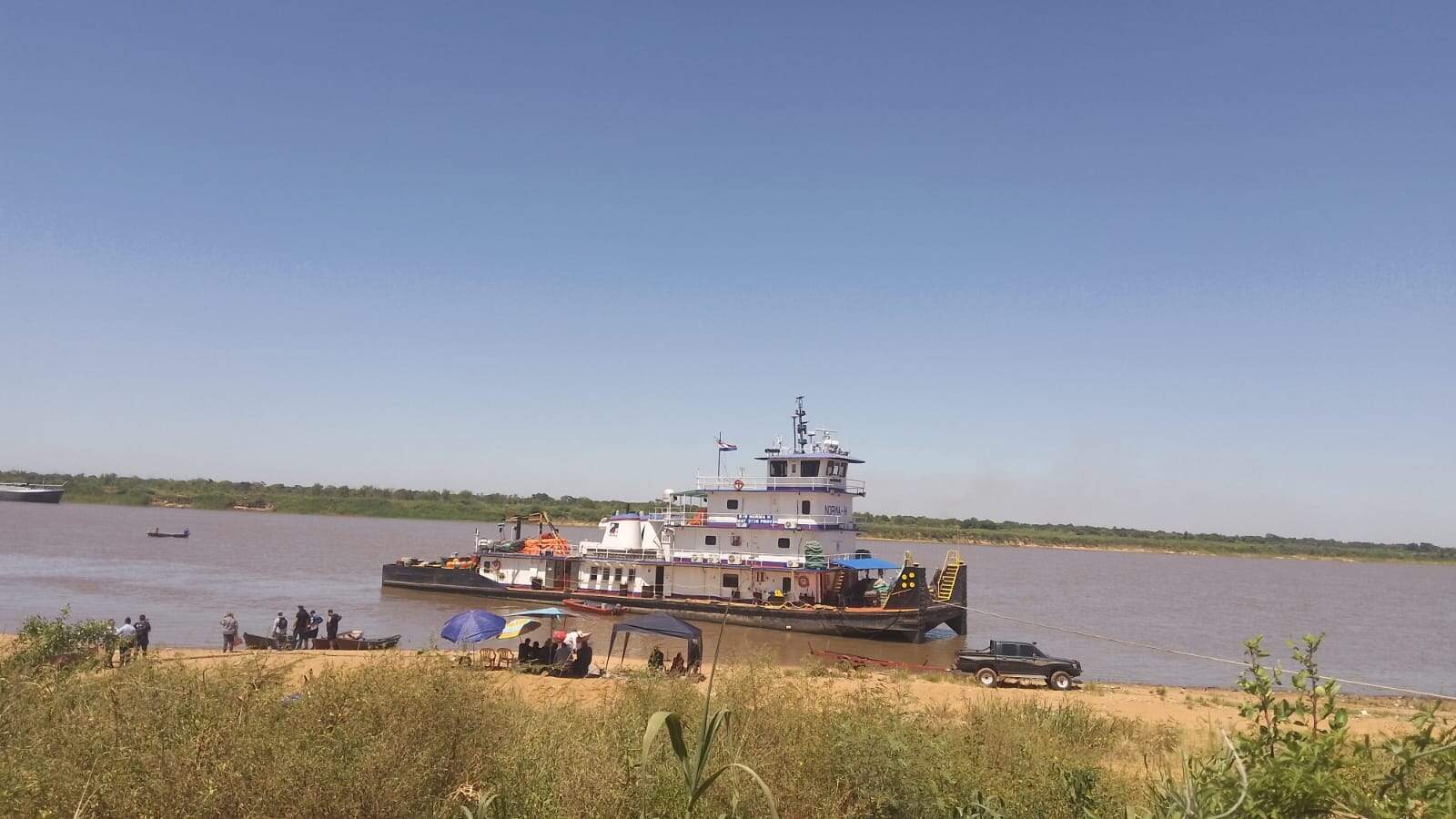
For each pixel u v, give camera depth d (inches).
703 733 245.8
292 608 2112.5
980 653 1320.1
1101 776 452.1
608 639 1736.0
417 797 272.5
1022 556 7229.3
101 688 314.0
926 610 1834.4
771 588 1904.5
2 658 465.7
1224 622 2608.3
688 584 1975.9
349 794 250.2
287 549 4104.3
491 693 407.5
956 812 379.9
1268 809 215.0
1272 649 2065.7
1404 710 1196.5
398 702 314.8
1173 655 1884.8
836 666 1364.4
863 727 433.1
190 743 254.7
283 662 624.7
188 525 5959.6
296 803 241.3
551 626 1176.8
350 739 277.4
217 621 1868.8
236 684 306.7
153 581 2583.7
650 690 548.4
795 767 392.8
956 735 581.0
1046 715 843.4
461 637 980.6
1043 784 428.8
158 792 235.8
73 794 241.8
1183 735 776.3
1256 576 5890.8
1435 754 214.1
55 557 3225.9
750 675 571.5
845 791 376.5
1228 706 1166.3
